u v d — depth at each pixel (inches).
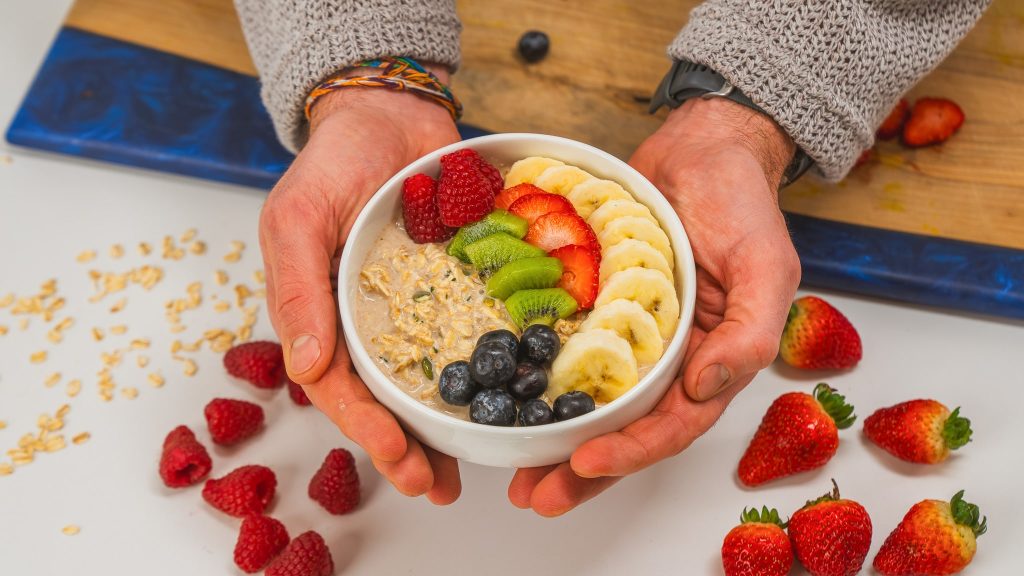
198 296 29.3
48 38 33.0
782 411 26.3
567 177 23.7
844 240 28.9
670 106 27.5
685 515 26.5
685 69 26.7
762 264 23.5
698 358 22.5
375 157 25.1
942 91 30.9
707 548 26.1
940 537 25.2
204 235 30.2
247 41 29.1
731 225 24.2
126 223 30.4
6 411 27.9
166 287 29.5
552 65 31.5
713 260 24.5
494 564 26.0
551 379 21.8
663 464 27.0
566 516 26.5
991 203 29.5
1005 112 30.6
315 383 22.8
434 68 27.6
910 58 26.1
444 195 22.7
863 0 25.4
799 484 26.8
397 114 26.1
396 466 22.2
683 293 22.7
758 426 27.3
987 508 26.4
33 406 27.9
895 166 30.0
